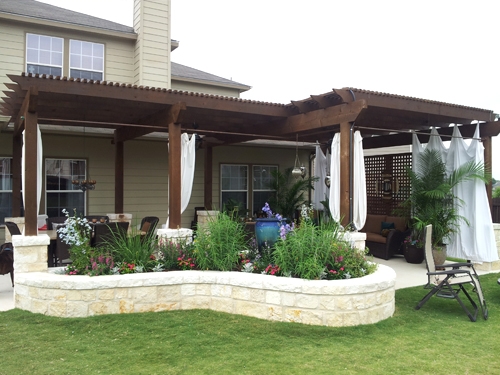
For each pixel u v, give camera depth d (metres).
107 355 3.81
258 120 8.45
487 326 4.75
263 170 12.62
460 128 8.95
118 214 9.52
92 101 6.56
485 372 3.50
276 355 3.82
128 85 6.22
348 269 5.07
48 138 9.53
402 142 9.92
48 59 9.70
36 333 4.36
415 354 3.88
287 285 4.70
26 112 5.61
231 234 5.69
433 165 8.73
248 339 4.21
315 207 11.29
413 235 8.89
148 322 4.68
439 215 8.48
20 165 8.52
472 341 4.24
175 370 3.50
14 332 4.39
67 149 9.75
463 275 5.56
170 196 6.67
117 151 9.57
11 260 6.05
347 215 6.54
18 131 7.81
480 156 8.38
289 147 12.75
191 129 8.17
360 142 6.79
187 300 5.20
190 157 7.05
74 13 11.46
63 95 6.18
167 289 5.13
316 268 4.90
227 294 5.08
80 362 3.66
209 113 7.75
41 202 9.47
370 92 6.64
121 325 4.57
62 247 6.55
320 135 10.32
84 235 5.78
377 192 10.68
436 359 3.76
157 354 3.83
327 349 3.97
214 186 11.73
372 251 9.48
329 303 4.60
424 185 8.70
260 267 5.34
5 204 9.26
